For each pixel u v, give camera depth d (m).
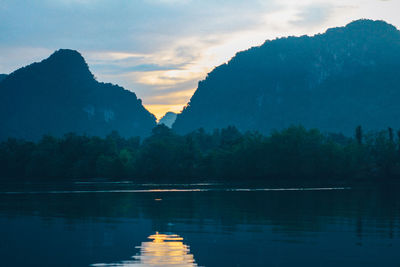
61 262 31.41
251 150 182.38
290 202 76.50
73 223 50.12
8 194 105.25
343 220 50.56
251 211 61.12
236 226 46.53
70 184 169.00
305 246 35.72
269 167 178.75
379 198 85.19
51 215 58.28
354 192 106.44
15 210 65.00
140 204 74.25
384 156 171.88
